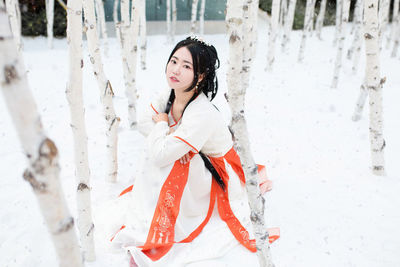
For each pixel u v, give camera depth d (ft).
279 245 6.96
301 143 11.39
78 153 5.32
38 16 26.30
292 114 13.71
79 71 4.88
